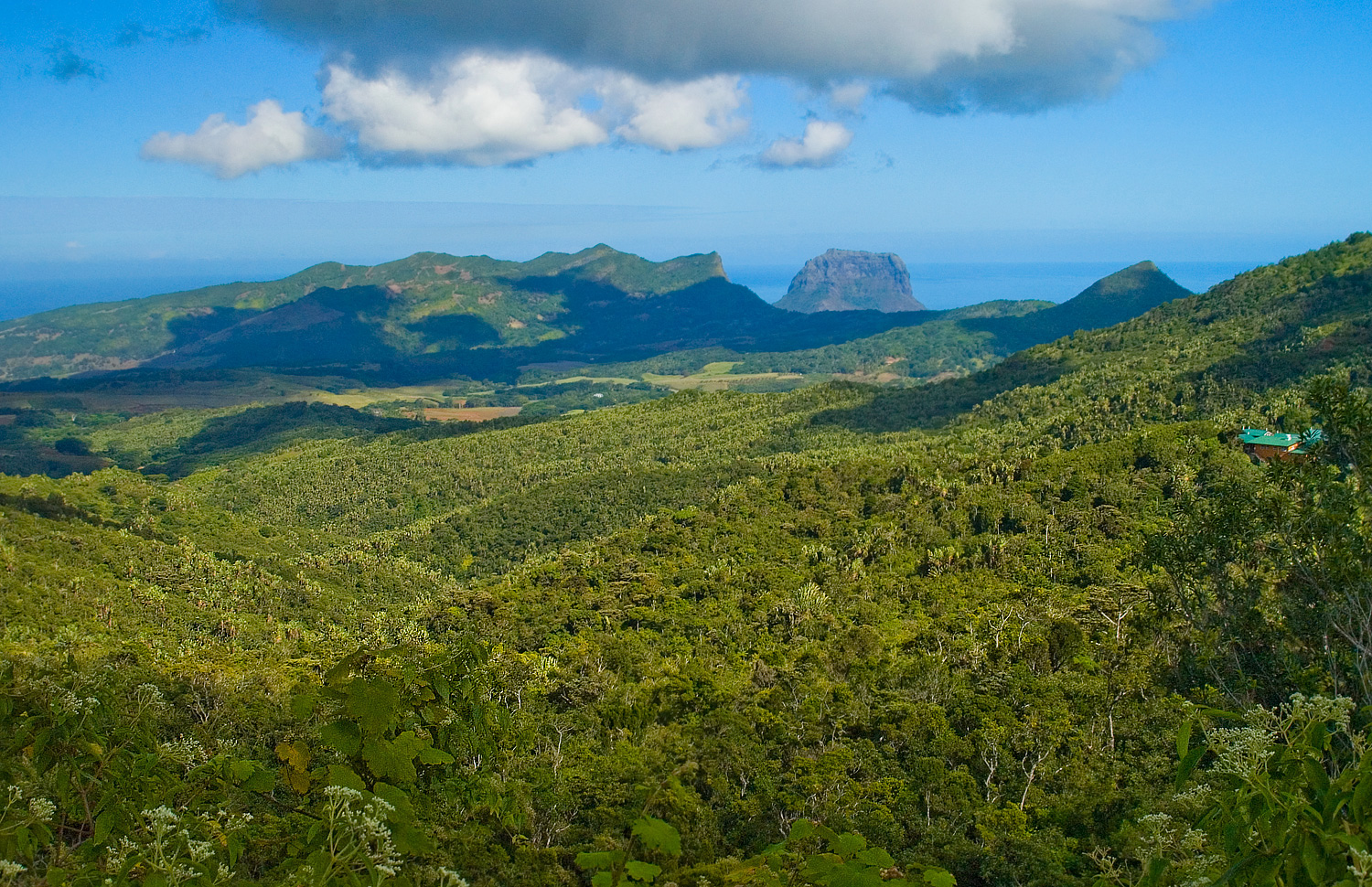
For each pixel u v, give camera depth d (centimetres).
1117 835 2584
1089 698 3859
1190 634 3375
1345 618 1672
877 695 4359
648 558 8775
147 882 471
